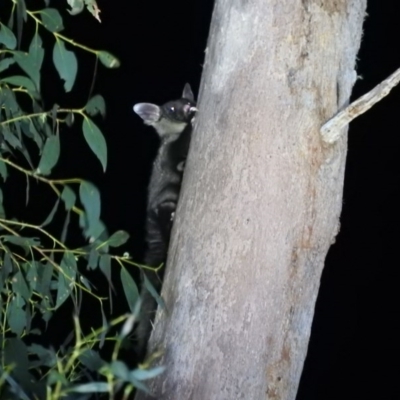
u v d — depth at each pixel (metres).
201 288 5.96
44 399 5.94
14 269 6.92
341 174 6.25
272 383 5.99
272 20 6.15
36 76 6.37
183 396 5.84
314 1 6.20
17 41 6.45
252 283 5.94
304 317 6.16
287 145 6.05
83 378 7.17
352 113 5.98
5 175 6.63
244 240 5.97
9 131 6.71
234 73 6.18
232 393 5.86
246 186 6.01
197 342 5.90
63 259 6.57
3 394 5.68
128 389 4.52
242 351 5.89
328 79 6.22
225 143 6.10
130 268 11.96
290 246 6.04
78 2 6.32
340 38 6.29
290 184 6.04
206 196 6.08
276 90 6.09
